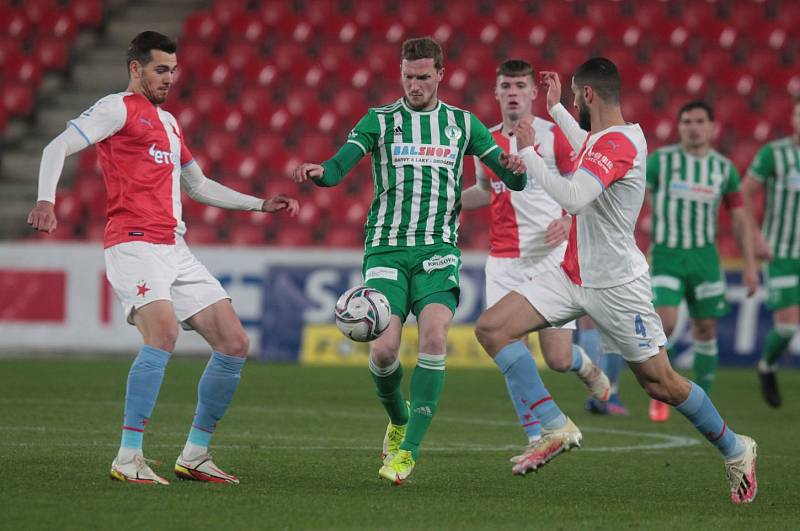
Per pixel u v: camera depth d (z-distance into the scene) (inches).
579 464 1010.1
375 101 2650.1
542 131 1122.7
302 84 2679.6
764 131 2561.5
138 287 831.7
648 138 2529.5
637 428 1309.1
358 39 2760.8
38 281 2076.8
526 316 853.2
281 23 2790.4
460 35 2753.4
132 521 681.6
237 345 849.5
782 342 1533.0
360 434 1186.6
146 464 836.0
